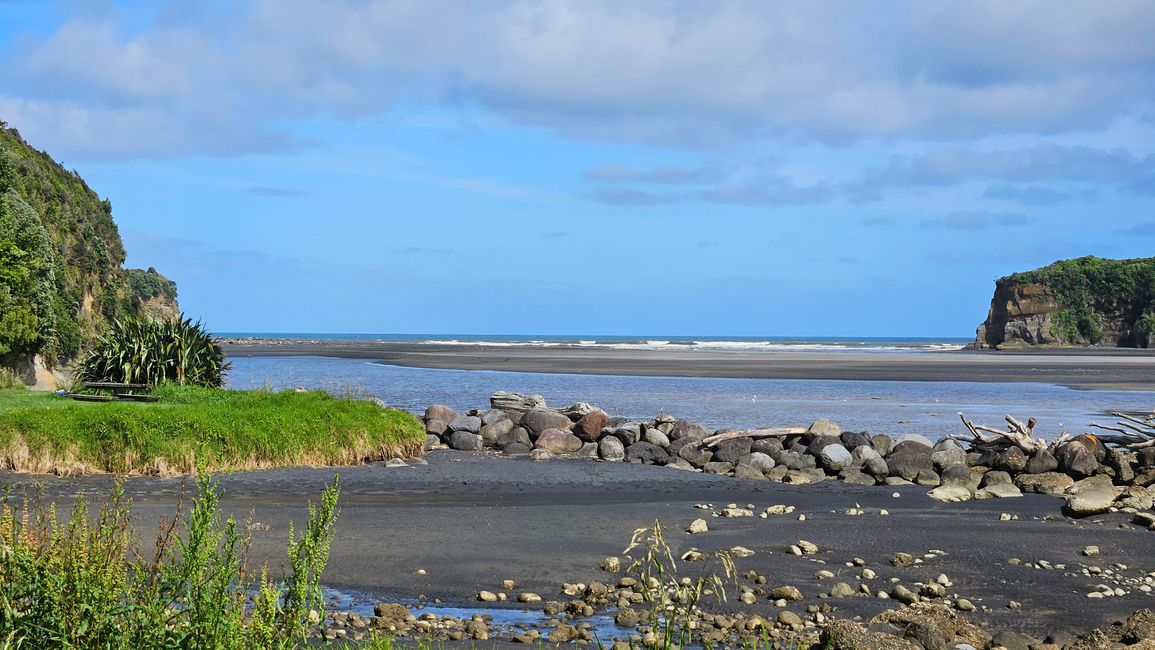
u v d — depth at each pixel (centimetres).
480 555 1354
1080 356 13912
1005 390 5700
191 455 1925
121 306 6178
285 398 2416
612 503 1833
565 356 10269
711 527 1580
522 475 2169
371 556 1331
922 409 4269
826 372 7312
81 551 594
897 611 1029
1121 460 2184
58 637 538
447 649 932
